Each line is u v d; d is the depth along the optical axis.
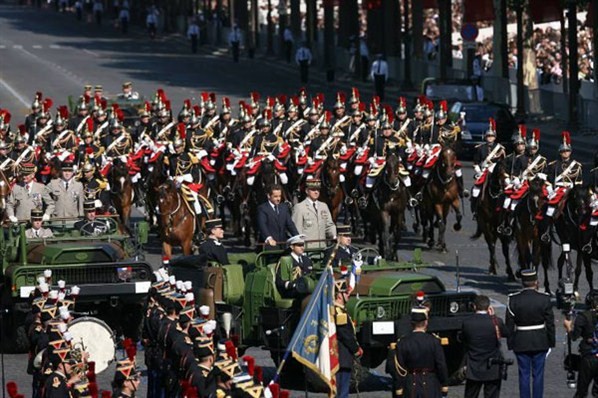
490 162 109.81
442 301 70.31
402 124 125.06
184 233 104.25
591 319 66.69
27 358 81.62
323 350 63.97
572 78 187.25
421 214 118.31
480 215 105.38
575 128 186.75
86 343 75.31
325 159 117.44
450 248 117.81
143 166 125.12
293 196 120.94
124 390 56.50
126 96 170.88
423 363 62.75
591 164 158.88
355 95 124.75
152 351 66.19
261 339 73.31
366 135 122.12
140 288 81.44
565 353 77.06
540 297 67.19
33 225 86.56
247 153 119.62
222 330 75.56
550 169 103.44
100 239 85.50
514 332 67.31
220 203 125.62
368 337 68.94
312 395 71.00
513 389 73.00
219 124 131.62
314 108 126.31
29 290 80.75
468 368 65.56
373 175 109.06
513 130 174.50
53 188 99.56
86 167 115.25
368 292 70.44
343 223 126.69
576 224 95.69
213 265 77.44
